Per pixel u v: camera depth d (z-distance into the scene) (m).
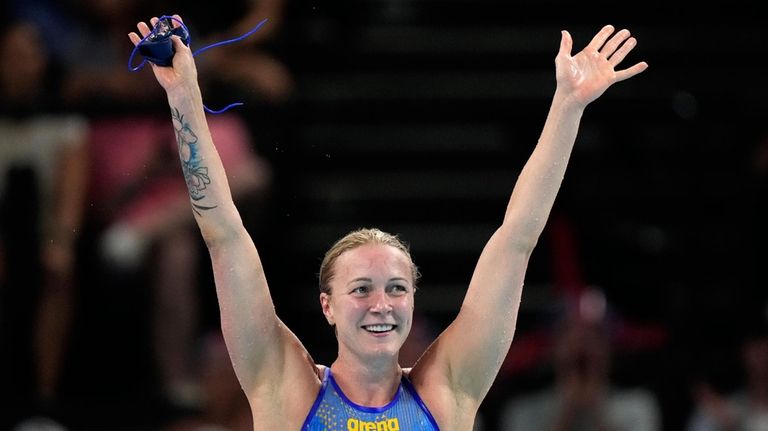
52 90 36.72
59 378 33.31
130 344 33.28
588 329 31.42
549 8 42.81
